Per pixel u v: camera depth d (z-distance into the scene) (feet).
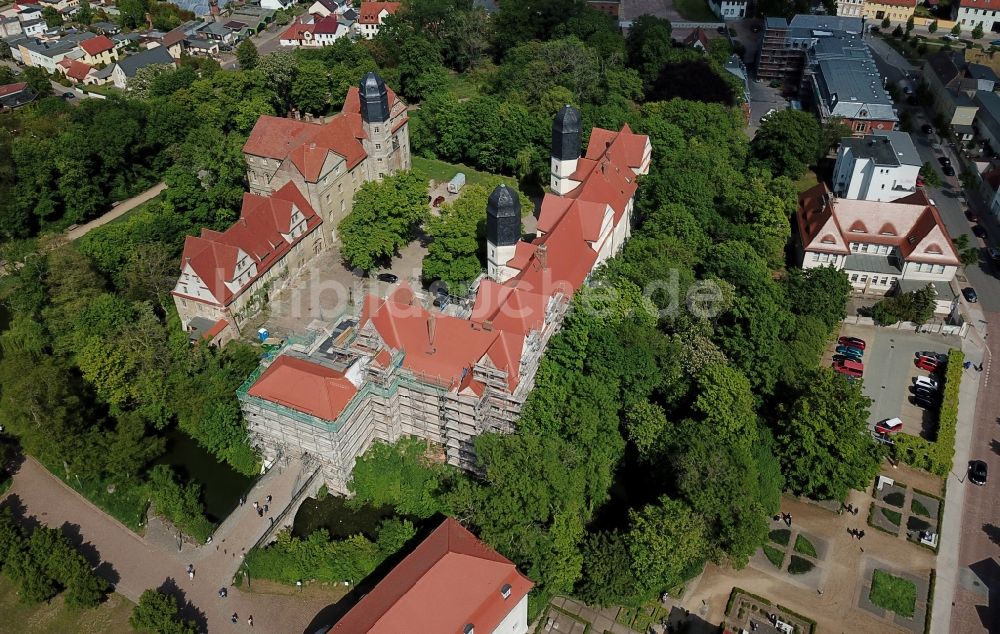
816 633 266.98
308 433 293.64
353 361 301.22
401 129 496.23
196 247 373.81
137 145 514.68
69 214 492.54
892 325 409.49
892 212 435.53
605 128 513.04
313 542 284.00
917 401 363.76
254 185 468.75
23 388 307.17
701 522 268.00
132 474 316.81
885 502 315.58
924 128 610.24
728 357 344.90
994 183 509.35
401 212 404.98
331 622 268.82
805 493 309.83
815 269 397.19
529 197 502.38
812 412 303.48
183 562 287.48
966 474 328.49
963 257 438.81
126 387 331.98
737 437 299.99
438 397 293.64
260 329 382.83
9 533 278.26
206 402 326.03
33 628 270.26
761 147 529.04
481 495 263.70
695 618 272.31
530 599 265.95
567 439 295.28
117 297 367.45
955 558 294.05
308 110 613.93
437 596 231.30
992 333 404.98
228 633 265.34
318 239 438.40
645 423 304.50
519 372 295.69
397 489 305.53
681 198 417.28
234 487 315.58
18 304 378.73
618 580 262.88
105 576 283.38
